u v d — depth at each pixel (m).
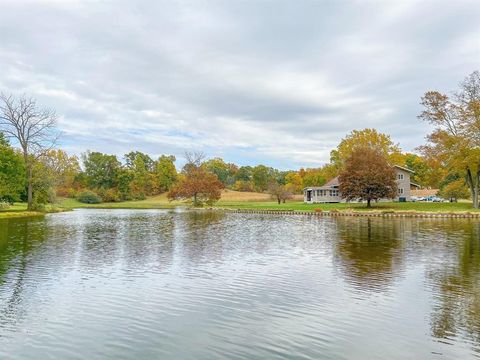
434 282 15.89
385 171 69.81
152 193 151.50
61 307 12.82
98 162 147.38
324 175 115.38
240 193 144.62
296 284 15.73
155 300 13.62
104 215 64.62
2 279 16.44
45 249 24.62
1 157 58.31
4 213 58.38
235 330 10.91
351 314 12.16
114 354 9.42
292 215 63.50
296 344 9.99
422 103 64.06
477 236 31.31
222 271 18.19
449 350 9.64
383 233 34.16
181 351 9.58
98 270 18.33
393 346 9.86
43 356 9.30
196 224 45.50
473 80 60.38
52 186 72.25
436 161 65.81
